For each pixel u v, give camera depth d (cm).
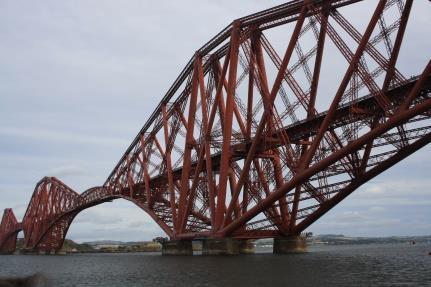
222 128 6512
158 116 9300
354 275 3497
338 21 4794
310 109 5278
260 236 6431
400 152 4881
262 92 5506
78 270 6238
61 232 17238
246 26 5903
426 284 2856
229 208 5903
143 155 9812
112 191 12194
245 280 3447
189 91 7838
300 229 6438
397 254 7169
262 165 6128
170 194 8081
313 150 4816
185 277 3981
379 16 4278
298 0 5209
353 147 4497
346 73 4441
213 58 6925
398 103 4572
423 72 3972
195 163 7456
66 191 16388
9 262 10362
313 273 3731
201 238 6606
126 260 8825
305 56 5262
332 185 5519
